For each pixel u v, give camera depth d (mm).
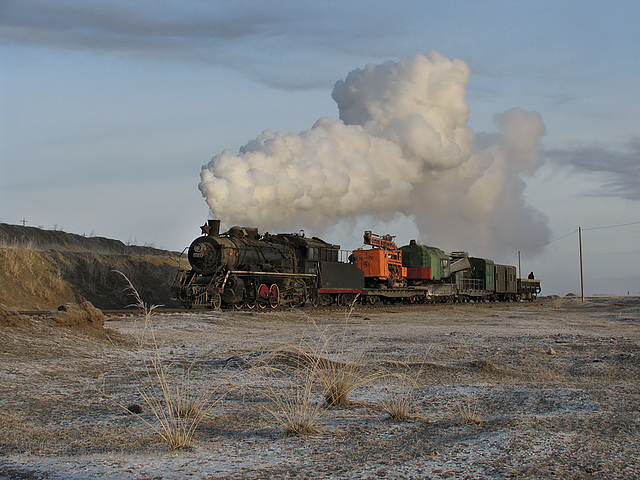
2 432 6785
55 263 38438
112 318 21438
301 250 37562
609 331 23469
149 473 5004
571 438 6023
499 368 12547
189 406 8180
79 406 8383
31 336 13500
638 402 8344
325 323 26422
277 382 10430
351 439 6367
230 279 30703
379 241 45281
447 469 5008
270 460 5465
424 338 19078
